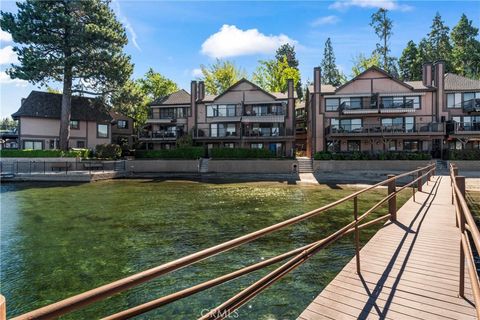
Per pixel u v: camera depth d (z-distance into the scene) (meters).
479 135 32.53
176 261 1.78
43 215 13.19
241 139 38.25
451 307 3.59
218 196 18.30
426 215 8.23
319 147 36.47
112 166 34.19
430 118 34.84
